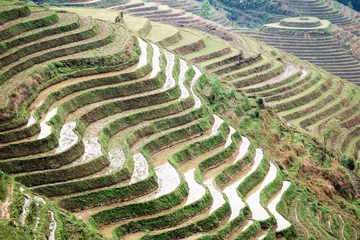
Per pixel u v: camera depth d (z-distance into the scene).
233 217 55.00
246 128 78.94
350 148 98.81
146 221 49.84
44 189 49.03
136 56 74.88
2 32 66.75
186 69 82.31
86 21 80.06
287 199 64.88
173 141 64.62
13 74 61.94
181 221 51.69
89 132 59.75
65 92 63.19
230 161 66.06
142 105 67.19
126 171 53.88
